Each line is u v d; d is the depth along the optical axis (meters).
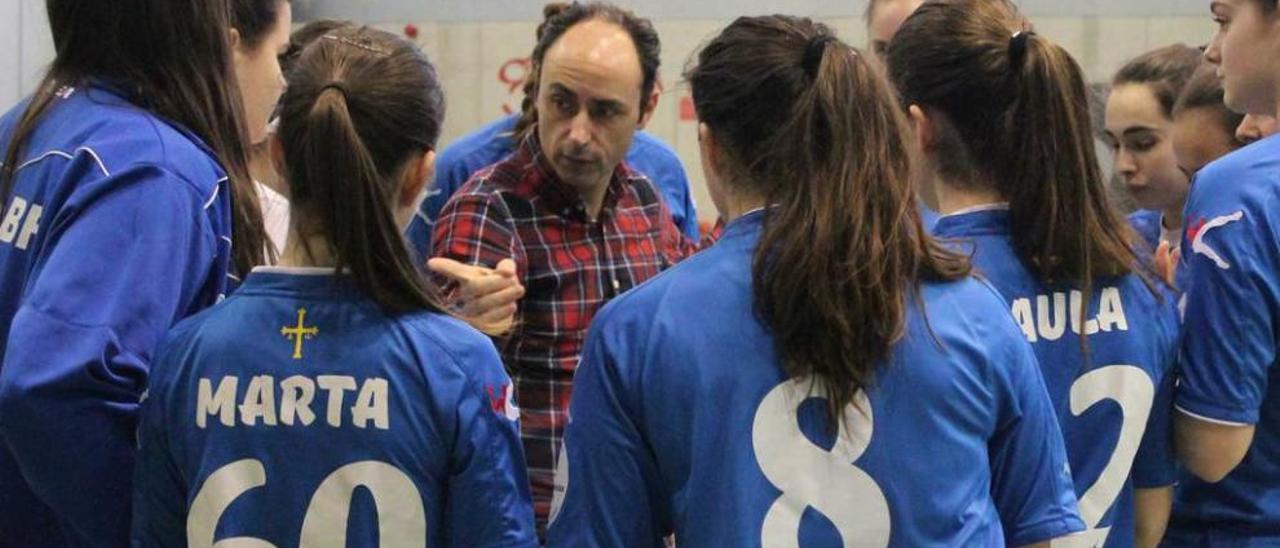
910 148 1.76
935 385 1.72
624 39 2.96
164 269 1.88
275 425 1.83
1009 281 2.04
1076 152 2.02
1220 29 2.44
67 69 2.07
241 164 2.14
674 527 1.79
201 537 1.84
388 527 1.83
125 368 1.83
